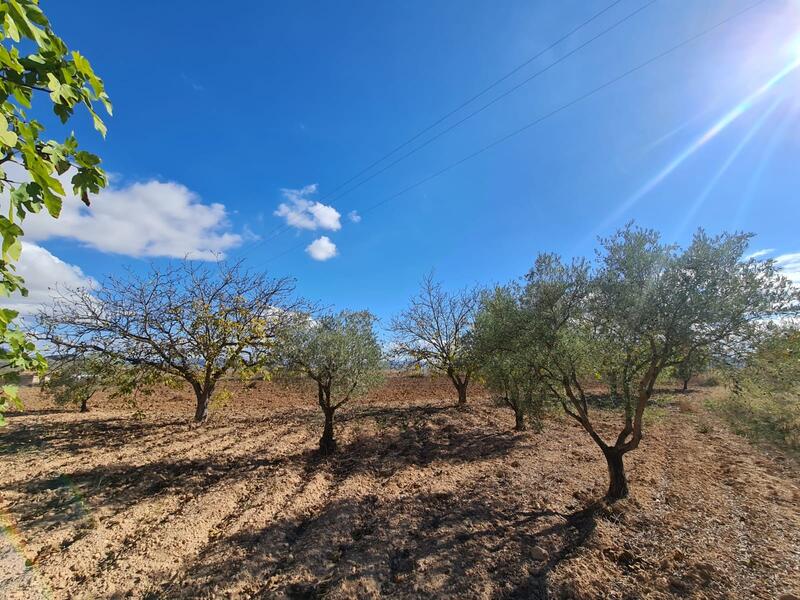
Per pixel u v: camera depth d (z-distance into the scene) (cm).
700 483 841
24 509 688
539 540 593
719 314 546
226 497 766
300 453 1113
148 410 1884
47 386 1501
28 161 163
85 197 198
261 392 2495
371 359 1135
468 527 639
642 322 612
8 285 198
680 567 517
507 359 764
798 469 932
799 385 619
